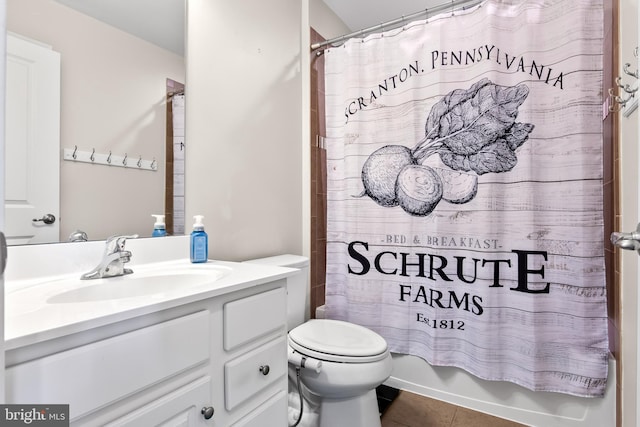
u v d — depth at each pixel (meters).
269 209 1.65
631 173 1.06
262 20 1.61
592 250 1.27
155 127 1.16
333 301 1.81
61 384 0.51
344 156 1.77
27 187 0.87
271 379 0.92
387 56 1.66
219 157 1.38
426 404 1.55
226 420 0.78
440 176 1.54
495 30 1.40
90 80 0.99
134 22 1.10
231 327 0.80
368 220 1.71
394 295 1.65
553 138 1.33
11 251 0.82
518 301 1.38
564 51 1.30
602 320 1.26
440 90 1.53
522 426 1.40
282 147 1.75
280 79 1.73
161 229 1.17
